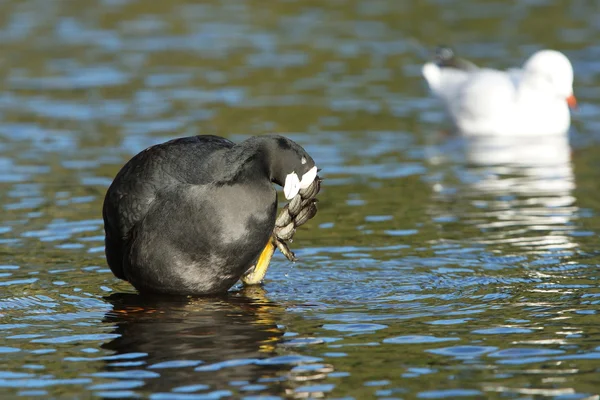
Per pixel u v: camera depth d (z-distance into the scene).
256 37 29.27
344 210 15.40
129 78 24.81
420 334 9.99
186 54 27.31
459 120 21.77
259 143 10.98
